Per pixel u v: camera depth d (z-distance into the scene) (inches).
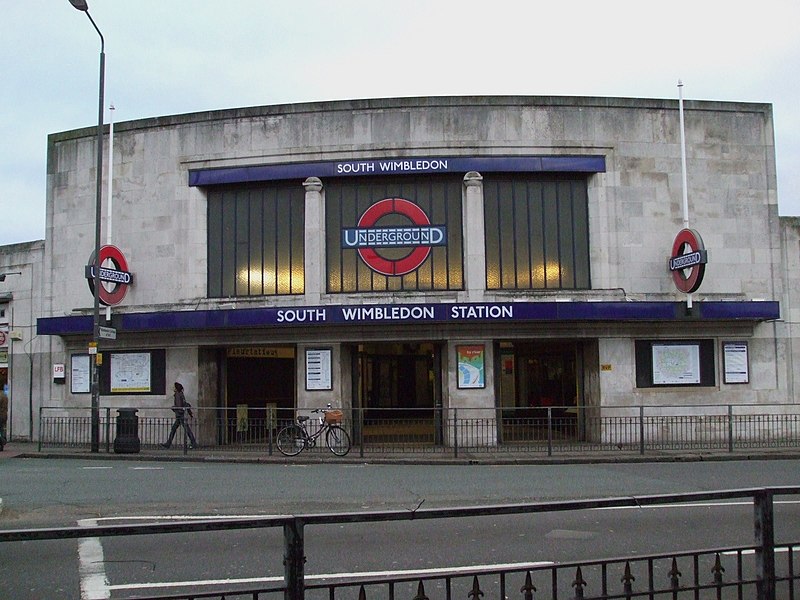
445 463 670.5
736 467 617.6
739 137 861.2
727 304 805.9
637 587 262.5
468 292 814.5
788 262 853.2
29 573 288.4
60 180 927.7
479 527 368.2
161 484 518.0
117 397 865.5
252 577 279.9
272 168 846.5
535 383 893.8
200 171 869.2
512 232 840.3
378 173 826.2
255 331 832.3
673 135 852.0
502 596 171.5
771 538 182.9
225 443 770.8
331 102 844.6
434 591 262.5
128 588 266.4
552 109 840.9
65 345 906.1
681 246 808.9
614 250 832.9
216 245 868.6
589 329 815.1
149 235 877.2
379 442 733.9
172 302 860.0
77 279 907.4
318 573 282.0
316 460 684.7
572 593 258.2
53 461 709.3
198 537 351.6
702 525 367.2
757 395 824.3
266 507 424.5
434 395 844.6
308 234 831.7
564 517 393.4
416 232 837.2
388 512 163.3
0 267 962.7
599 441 775.7
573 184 852.0
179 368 849.5
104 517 396.8
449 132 833.5
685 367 821.2
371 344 864.9
